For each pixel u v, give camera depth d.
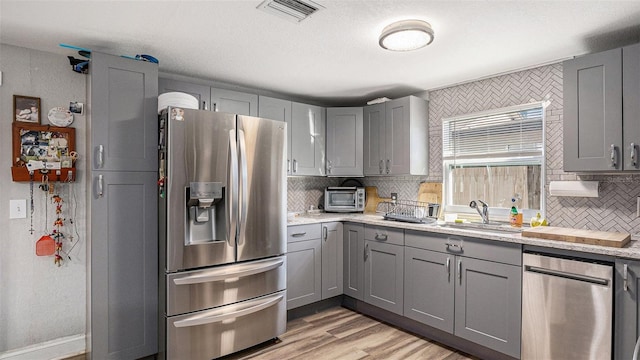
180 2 1.84
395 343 2.75
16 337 2.40
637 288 1.84
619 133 2.12
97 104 2.26
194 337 2.34
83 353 2.54
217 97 3.11
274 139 2.73
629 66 2.09
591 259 2.00
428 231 2.79
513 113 3.00
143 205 2.42
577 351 2.02
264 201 2.67
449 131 3.45
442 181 3.47
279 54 2.61
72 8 1.89
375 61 2.76
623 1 1.80
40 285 2.48
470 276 2.54
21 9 1.90
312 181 4.18
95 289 2.25
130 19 2.03
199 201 2.39
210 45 2.43
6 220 2.37
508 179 3.04
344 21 2.07
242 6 1.89
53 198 2.53
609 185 2.44
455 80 3.27
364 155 3.87
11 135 2.39
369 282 3.29
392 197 3.93
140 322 2.39
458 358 2.52
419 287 2.87
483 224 2.86
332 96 3.92
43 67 2.50
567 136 2.34
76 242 2.61
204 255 2.38
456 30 2.17
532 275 2.20
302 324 3.13
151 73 2.47
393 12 1.95
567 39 2.29
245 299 2.57
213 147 2.40
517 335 2.28
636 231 2.32
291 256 3.16
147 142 2.44
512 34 2.23
